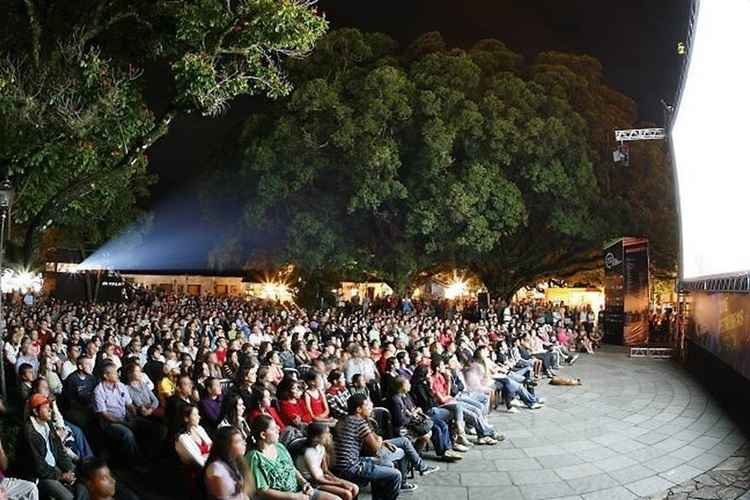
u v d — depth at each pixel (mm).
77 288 37375
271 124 28328
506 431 11805
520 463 9828
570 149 27812
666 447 10742
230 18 9438
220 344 14102
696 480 9031
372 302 36531
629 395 15398
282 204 27922
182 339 15141
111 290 38031
